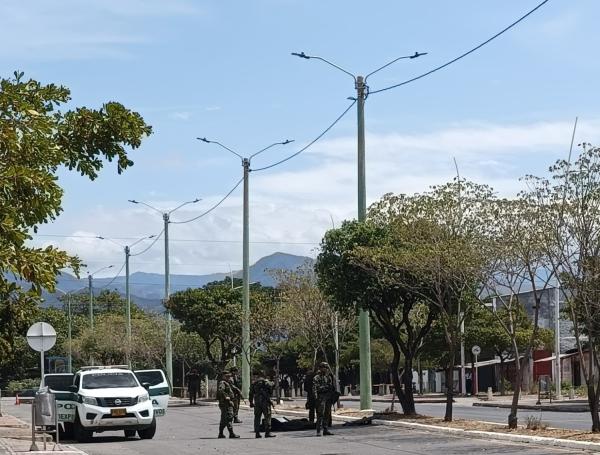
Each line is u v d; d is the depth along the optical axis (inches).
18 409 2427.4
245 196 1967.3
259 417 1115.3
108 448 1019.3
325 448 934.4
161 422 1533.0
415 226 1096.2
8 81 561.0
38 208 533.6
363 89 1333.7
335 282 1252.5
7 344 660.1
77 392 1159.6
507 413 1576.0
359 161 1326.3
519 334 2509.8
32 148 546.6
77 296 5270.7
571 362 2864.2
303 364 2605.8
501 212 985.5
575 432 951.6
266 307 2012.8
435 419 1197.7
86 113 641.0
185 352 3211.1
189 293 2500.0
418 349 1317.7
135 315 4183.1
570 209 897.5
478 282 1106.7
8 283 559.2
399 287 1202.6
